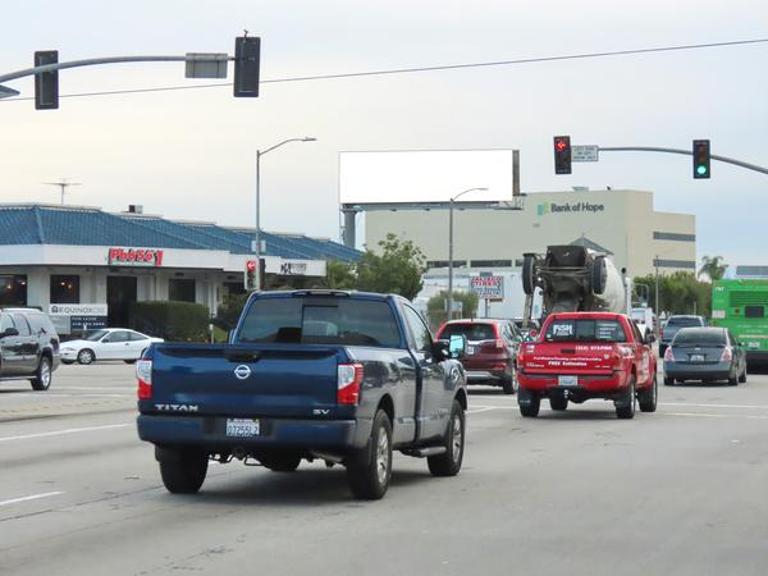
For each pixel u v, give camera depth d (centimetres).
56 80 3625
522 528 1395
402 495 1662
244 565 1176
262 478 1838
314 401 1521
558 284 4241
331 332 1767
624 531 1378
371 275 9400
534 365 3045
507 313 9625
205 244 8888
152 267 8094
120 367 6197
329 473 1903
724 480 1834
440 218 17738
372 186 11381
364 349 1588
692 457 2158
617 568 1173
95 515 1483
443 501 1606
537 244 17662
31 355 4072
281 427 1528
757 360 5578
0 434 2541
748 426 2831
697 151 4697
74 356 6625
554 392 3034
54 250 7606
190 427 1556
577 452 2244
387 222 17850
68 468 1959
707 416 3147
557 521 1445
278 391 1530
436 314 9525
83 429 2659
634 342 3144
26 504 1571
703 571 1162
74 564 1181
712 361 4609
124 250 7894
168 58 3559
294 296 1786
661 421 2983
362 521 1441
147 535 1342
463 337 1858
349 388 1517
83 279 8025
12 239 7725
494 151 11219
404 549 1261
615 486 1762
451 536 1340
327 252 10762
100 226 8225
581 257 4219
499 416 3139
